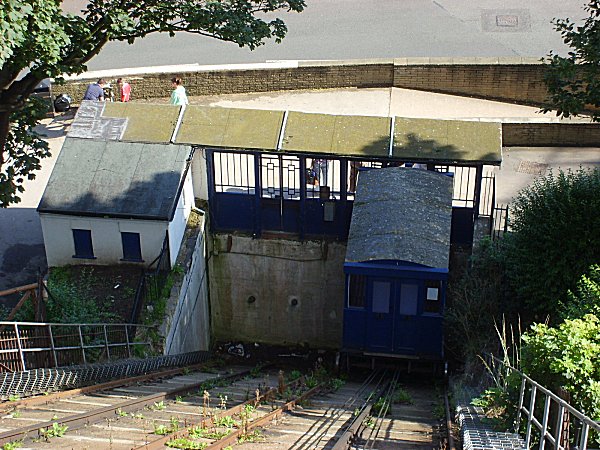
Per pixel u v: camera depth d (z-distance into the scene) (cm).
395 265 1869
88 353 1589
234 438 1066
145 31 1680
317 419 1335
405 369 2072
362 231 1956
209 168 2138
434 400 1752
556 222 1686
